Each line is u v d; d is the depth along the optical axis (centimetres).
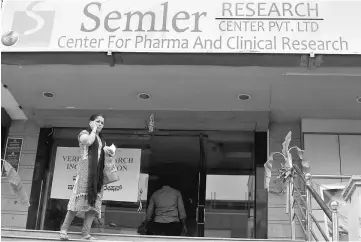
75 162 1032
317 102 942
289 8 777
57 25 798
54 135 1046
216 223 976
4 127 1048
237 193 988
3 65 856
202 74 858
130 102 977
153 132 1014
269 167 877
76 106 1005
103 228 983
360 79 850
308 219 721
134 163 1015
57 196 1018
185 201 991
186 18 782
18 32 798
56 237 686
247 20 775
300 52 753
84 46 780
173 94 938
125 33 782
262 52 757
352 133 993
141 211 991
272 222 959
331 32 762
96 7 801
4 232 720
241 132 1005
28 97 979
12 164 1034
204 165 1005
